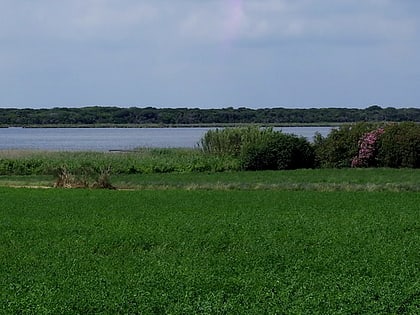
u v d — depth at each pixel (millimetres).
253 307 16906
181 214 34750
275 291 18781
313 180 53281
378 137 64938
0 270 21766
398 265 22047
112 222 32125
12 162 66125
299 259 23203
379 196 42375
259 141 67688
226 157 69000
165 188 50406
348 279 19984
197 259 23312
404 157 63344
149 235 28234
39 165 66812
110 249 25703
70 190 48562
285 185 49906
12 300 17625
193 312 16625
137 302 17406
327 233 28391
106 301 17375
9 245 26594
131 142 157250
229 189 49062
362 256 23406
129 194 45156
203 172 64062
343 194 43781
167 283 19359
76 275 20812
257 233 28625
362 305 17094
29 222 32438
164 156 70938
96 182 51375
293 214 34438
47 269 21734
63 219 33469
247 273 21078
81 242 26891
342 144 65875
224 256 23859
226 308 16781
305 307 16828
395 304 17188
